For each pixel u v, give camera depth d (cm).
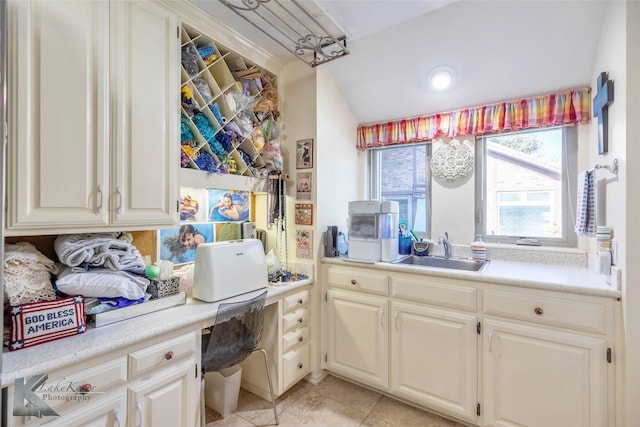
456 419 181
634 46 129
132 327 127
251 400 200
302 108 223
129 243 153
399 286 194
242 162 198
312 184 220
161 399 129
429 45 196
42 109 111
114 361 115
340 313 217
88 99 123
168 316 140
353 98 249
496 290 164
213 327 148
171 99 153
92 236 140
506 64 192
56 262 141
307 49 198
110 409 113
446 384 178
